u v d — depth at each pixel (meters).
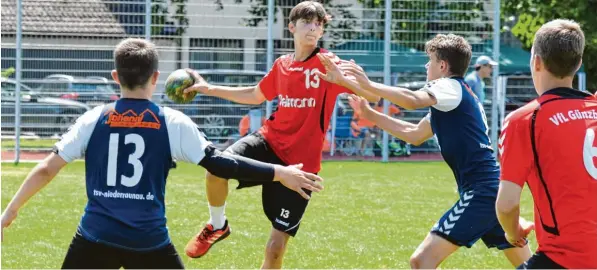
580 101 3.71
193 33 15.58
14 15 15.34
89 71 15.12
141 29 15.51
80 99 15.05
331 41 15.93
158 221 3.83
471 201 4.83
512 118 3.74
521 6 20.05
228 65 15.61
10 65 15.12
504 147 3.74
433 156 16.23
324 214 9.20
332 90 5.59
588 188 3.59
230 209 9.43
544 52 3.76
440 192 11.23
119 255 3.80
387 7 15.49
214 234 5.82
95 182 3.83
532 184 3.73
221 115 15.38
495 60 15.84
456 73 5.18
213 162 3.86
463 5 16.08
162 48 15.34
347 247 7.41
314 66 5.60
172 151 3.85
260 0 15.83
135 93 3.94
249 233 8.01
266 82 5.88
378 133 15.84
